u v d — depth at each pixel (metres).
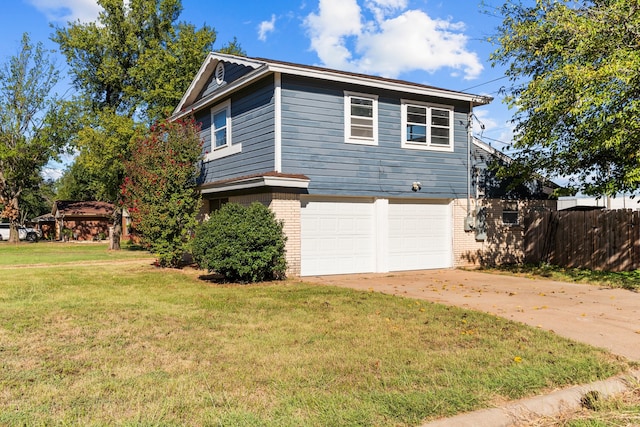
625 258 13.50
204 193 15.43
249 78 12.94
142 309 8.01
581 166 13.41
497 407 3.98
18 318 7.25
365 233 13.90
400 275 13.48
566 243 15.12
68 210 42.94
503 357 5.39
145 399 4.07
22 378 4.59
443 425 3.62
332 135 13.02
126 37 27.06
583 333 6.75
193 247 11.78
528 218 16.52
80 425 3.54
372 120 13.70
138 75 25.64
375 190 13.75
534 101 12.91
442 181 15.07
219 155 15.34
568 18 11.60
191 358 5.27
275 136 12.23
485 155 16.06
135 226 14.95
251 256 11.15
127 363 5.08
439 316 7.59
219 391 4.27
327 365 5.01
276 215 12.14
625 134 10.99
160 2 28.09
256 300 8.89
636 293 10.35
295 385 4.42
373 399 4.07
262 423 3.59
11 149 33.19
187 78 25.55
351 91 13.31
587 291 10.62
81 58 27.34
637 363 5.32
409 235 14.68
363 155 13.54
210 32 31.23
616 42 11.12
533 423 3.88
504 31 13.99
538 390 4.41
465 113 15.61
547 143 12.86
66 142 33.50
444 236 15.39
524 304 8.98
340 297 9.28
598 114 11.43
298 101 12.52
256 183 11.91
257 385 4.43
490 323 7.14
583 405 4.27
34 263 17.12
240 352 5.49
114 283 11.28
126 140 23.34
